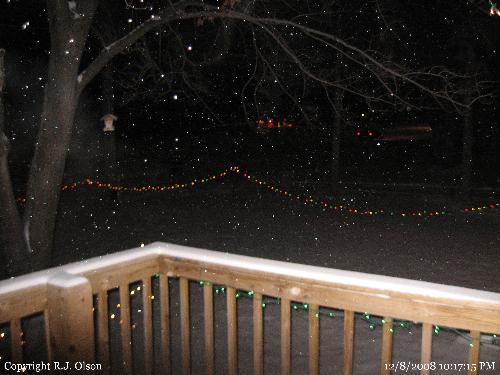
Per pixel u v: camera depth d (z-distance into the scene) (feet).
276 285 8.63
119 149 70.28
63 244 33.01
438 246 32.12
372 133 78.59
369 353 15.67
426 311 7.36
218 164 69.26
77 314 8.06
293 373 14.20
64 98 20.30
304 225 38.58
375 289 7.70
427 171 60.23
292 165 68.54
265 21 24.40
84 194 48.37
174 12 22.29
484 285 24.86
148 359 10.22
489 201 46.14
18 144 55.67
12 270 20.42
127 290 9.51
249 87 56.49
